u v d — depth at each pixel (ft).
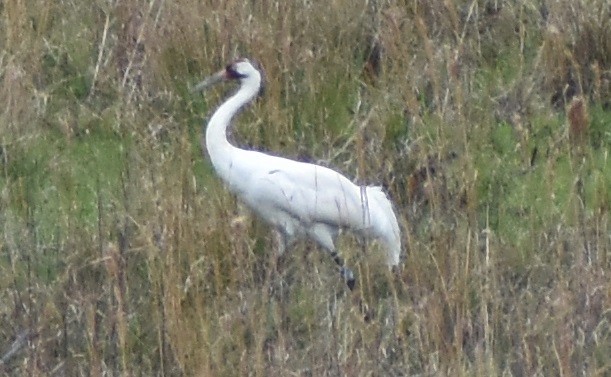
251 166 39.45
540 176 42.65
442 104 44.91
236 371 33.09
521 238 38.91
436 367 32.55
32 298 35.53
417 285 34.94
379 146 43.37
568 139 43.01
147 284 36.68
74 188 42.68
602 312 34.32
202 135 45.32
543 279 37.04
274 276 36.81
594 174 42.14
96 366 32.63
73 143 45.34
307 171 39.45
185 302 34.86
